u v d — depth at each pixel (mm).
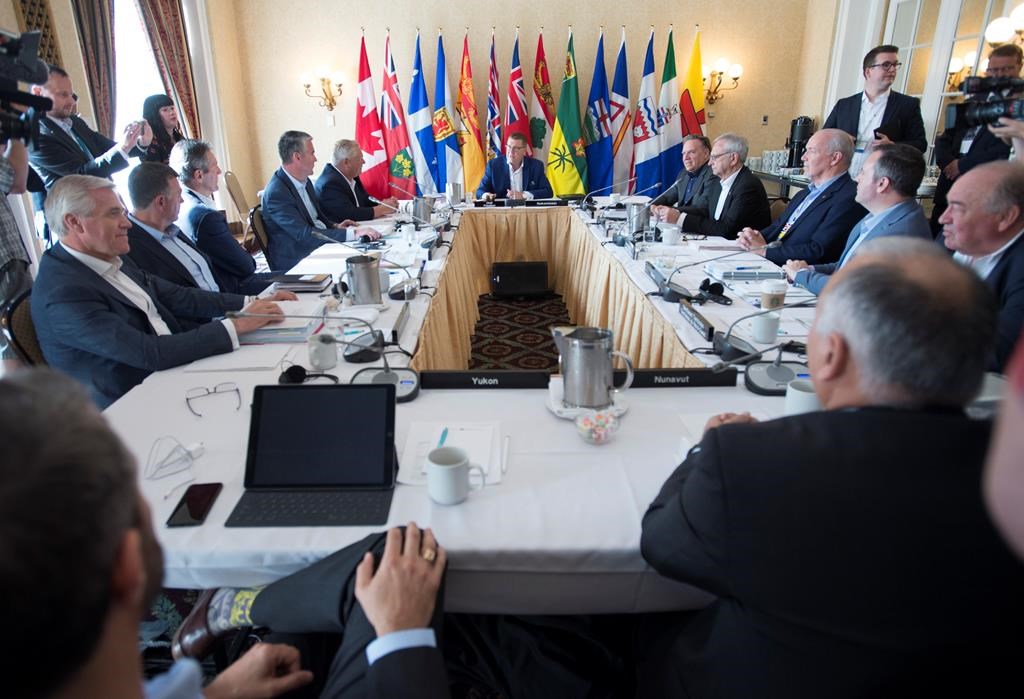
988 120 2295
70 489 346
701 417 1335
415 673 723
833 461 618
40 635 330
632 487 1098
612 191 6070
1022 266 1729
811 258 2893
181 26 5055
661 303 2172
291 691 901
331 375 1541
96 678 372
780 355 1511
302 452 1103
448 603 1010
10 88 1904
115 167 3297
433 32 5840
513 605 1019
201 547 963
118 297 1748
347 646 787
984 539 544
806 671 625
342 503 1053
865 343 660
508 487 1100
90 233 1697
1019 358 310
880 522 580
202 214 2988
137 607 404
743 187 3611
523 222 4773
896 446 604
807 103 5738
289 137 3738
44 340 1677
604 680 1079
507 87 5984
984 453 582
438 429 1282
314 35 5859
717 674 741
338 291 2264
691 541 709
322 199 4223
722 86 5957
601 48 5719
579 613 1031
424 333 1965
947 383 631
